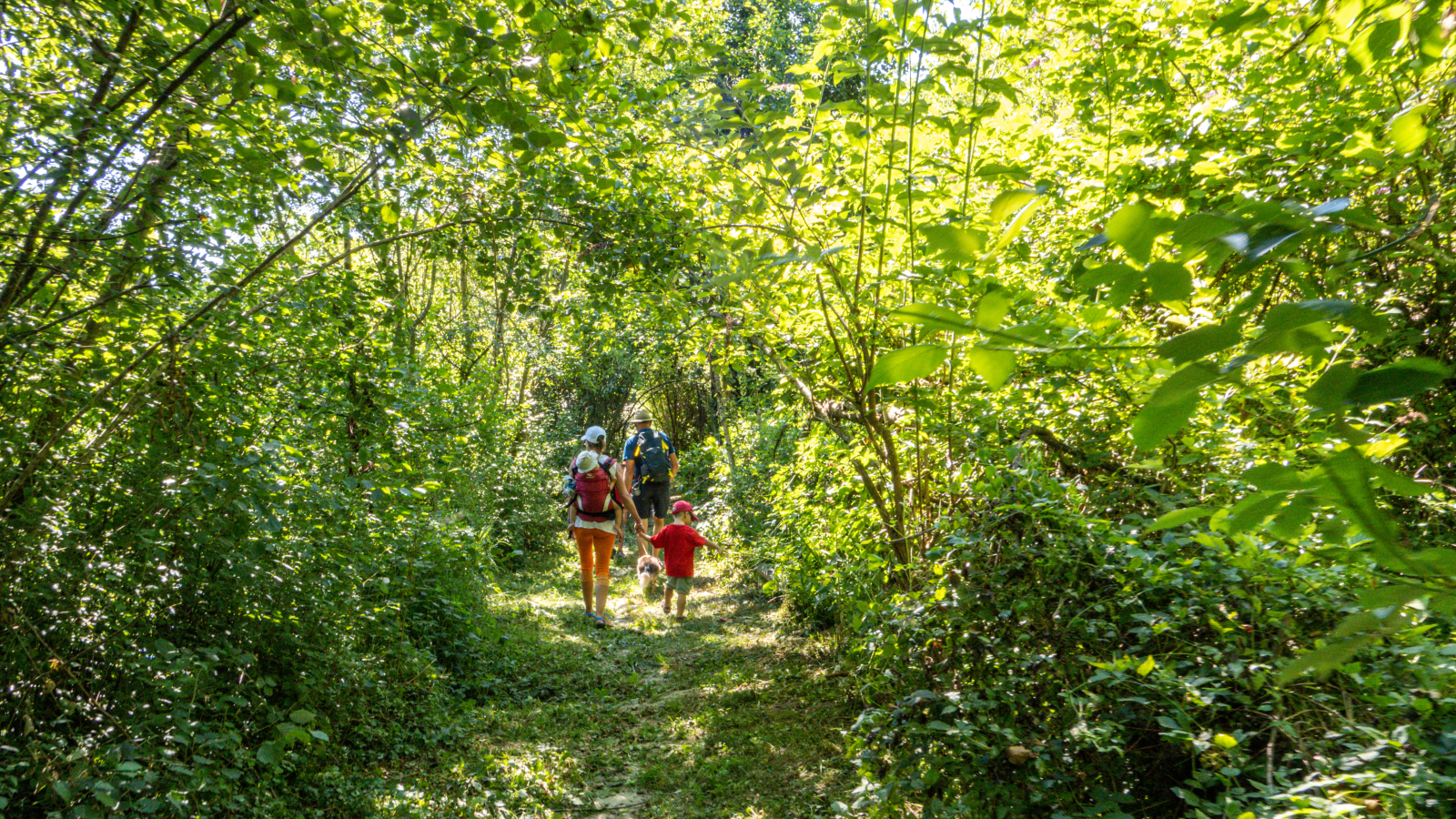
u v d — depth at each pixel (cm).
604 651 686
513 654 646
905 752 303
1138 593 267
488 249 432
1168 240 73
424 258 450
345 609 460
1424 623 204
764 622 729
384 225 408
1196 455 259
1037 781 260
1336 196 306
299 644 415
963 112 300
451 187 427
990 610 293
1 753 279
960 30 288
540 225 447
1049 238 404
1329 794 194
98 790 267
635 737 500
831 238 366
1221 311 232
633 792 430
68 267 299
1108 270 73
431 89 320
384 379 492
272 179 342
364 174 375
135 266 319
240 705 354
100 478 331
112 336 342
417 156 400
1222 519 78
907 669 320
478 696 574
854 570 453
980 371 74
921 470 395
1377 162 162
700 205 447
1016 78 435
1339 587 235
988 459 333
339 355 444
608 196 411
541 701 580
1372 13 121
